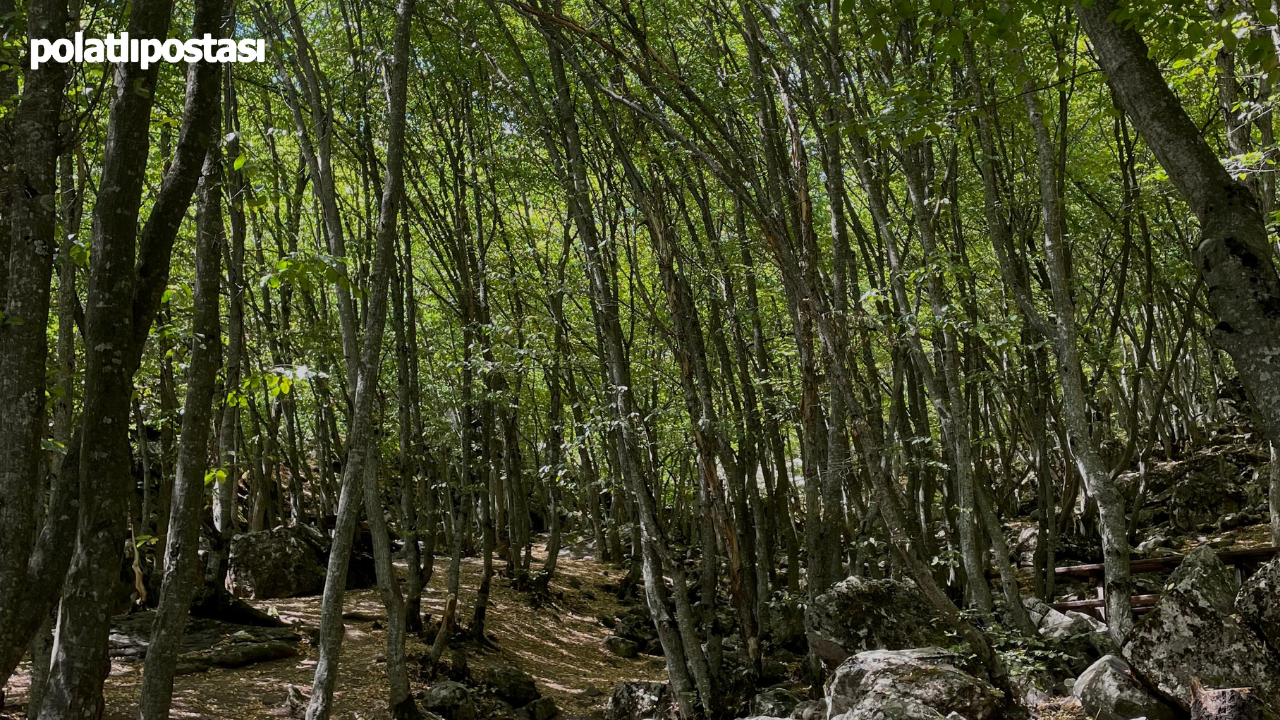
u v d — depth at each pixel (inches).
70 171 299.1
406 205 552.4
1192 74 352.2
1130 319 800.9
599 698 500.1
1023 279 497.4
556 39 330.6
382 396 649.6
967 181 531.2
